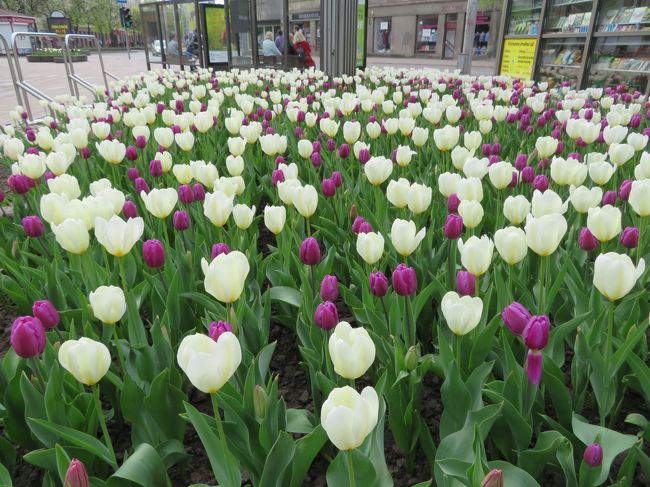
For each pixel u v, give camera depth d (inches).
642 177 110.2
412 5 1466.5
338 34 481.4
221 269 63.8
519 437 67.8
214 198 94.2
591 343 81.0
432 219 123.2
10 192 221.3
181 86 398.0
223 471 60.8
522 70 460.8
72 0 2554.1
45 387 74.3
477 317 65.1
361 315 96.6
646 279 100.7
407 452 77.5
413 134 167.6
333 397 43.3
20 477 82.1
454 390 70.1
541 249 73.1
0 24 1800.0
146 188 132.0
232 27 579.5
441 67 1148.5
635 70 337.4
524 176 131.2
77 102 317.7
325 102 245.3
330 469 60.4
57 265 102.7
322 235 132.6
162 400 75.6
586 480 59.1
